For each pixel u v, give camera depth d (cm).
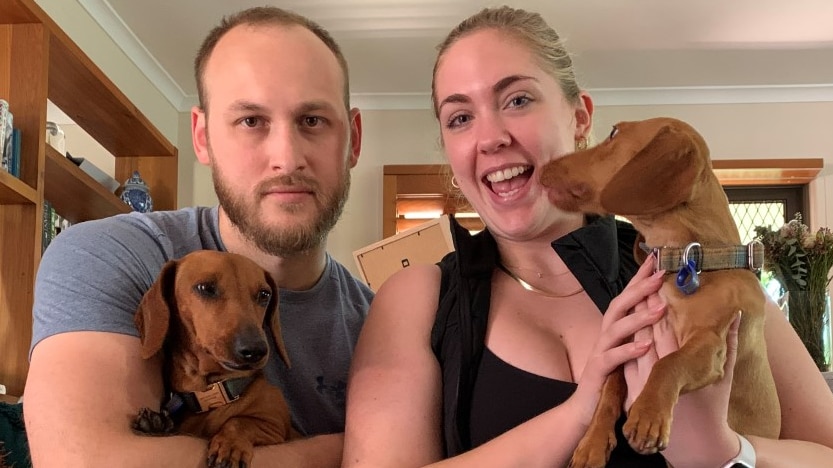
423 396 130
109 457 111
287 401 150
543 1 341
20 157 238
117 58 371
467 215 446
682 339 107
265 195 146
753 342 114
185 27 363
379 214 453
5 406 190
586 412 113
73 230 138
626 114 456
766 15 357
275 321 145
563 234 143
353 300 171
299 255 152
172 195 384
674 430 106
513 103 145
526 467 112
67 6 321
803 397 129
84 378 118
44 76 243
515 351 129
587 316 132
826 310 304
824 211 448
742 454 107
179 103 453
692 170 112
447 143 151
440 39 376
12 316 231
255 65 147
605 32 374
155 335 126
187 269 135
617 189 113
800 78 436
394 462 123
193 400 130
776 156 450
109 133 350
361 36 373
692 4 347
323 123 152
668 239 115
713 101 455
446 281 143
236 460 117
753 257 112
